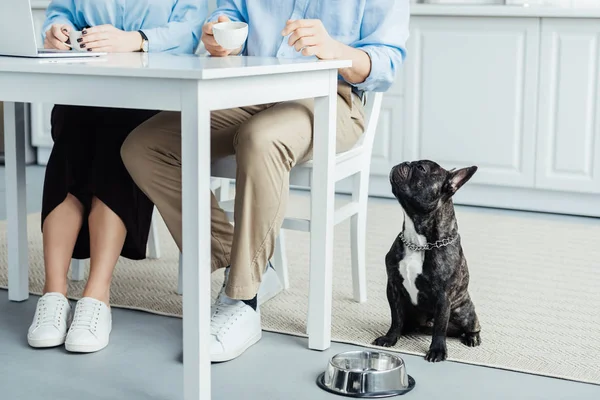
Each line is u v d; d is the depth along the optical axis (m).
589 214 3.73
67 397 1.67
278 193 1.78
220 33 1.85
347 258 2.88
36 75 1.55
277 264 2.44
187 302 1.51
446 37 3.80
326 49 1.87
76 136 2.06
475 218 3.62
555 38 3.62
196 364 1.52
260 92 1.60
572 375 1.82
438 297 1.89
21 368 1.82
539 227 3.46
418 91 3.89
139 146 1.88
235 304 1.94
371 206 3.85
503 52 3.71
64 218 2.05
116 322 2.13
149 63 1.60
